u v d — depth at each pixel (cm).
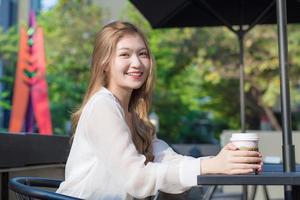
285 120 143
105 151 138
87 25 1366
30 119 675
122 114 147
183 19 382
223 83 1288
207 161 129
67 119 1347
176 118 1435
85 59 1352
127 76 157
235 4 362
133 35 159
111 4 1438
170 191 132
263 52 1116
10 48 1436
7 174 207
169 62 1253
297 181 116
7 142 195
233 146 130
